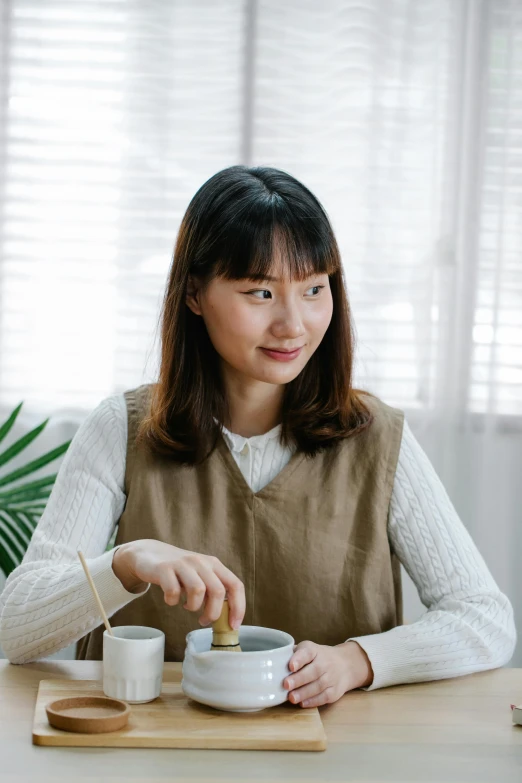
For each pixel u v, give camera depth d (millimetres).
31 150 2498
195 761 920
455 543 1377
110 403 1474
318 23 2496
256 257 1230
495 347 2516
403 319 2529
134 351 2506
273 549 1373
